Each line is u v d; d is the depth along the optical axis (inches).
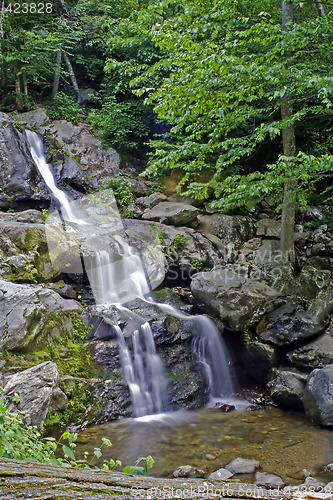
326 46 336.8
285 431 219.0
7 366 209.3
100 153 499.8
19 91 524.4
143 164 561.9
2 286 240.5
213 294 313.0
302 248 438.0
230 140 339.6
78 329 259.9
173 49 338.0
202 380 279.3
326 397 230.4
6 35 491.5
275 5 404.2
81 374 240.4
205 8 314.3
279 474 169.2
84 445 196.5
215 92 316.2
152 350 275.7
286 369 279.0
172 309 315.3
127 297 316.5
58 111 534.6
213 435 212.8
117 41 372.8
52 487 32.3
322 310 317.1
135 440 204.2
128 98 600.1
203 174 484.1
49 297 261.3
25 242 297.3
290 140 384.2
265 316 309.1
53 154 464.1
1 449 80.3
